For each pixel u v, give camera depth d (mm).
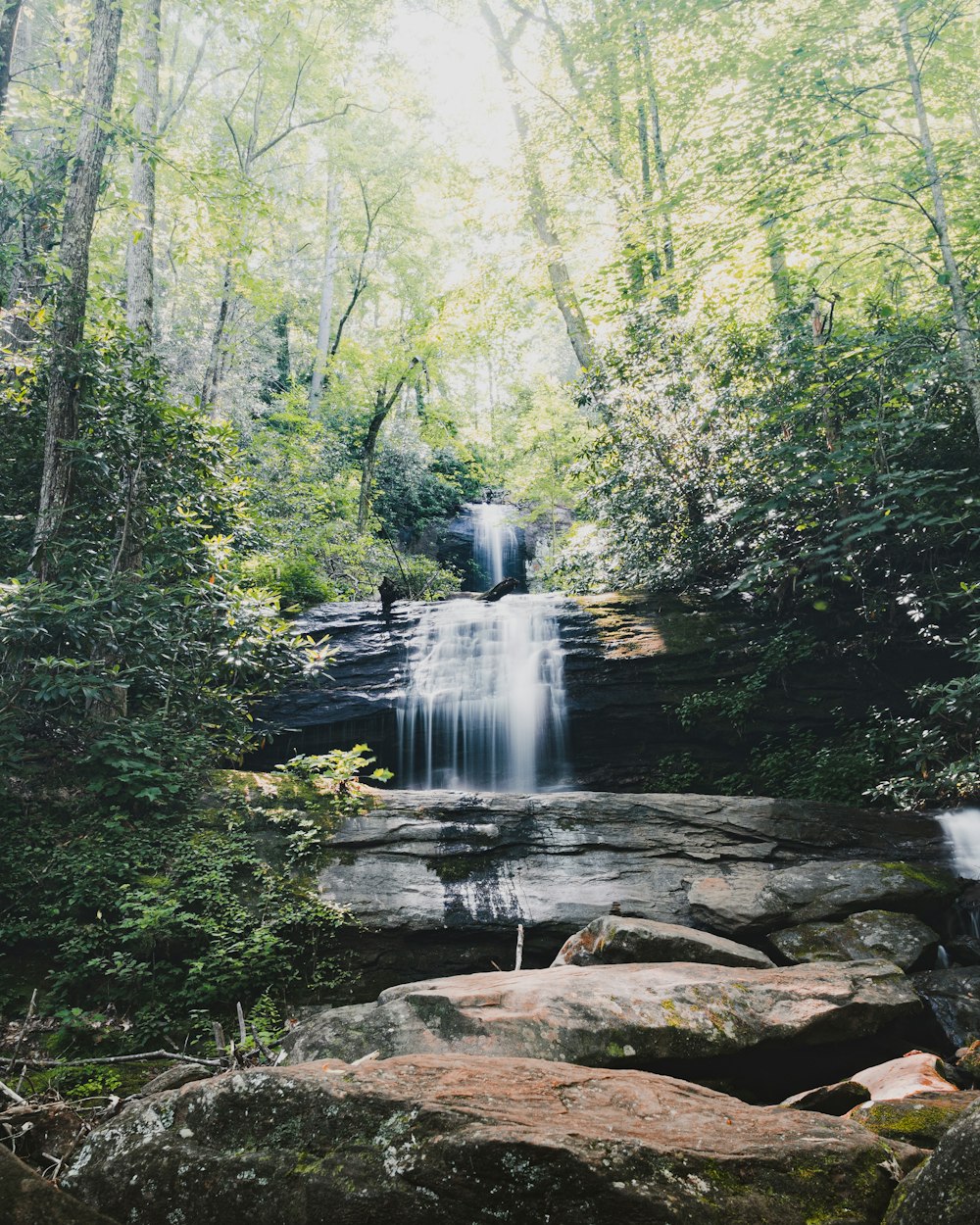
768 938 7094
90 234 9680
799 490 10781
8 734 7715
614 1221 2141
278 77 19562
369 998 6984
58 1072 5473
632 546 14180
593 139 17047
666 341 13969
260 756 11805
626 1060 4387
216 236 12758
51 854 7426
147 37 13195
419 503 27172
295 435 18844
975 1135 2066
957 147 10547
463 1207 2193
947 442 10977
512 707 11984
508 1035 4336
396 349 19906
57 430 9203
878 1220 2354
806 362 11234
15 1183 2131
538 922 7395
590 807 8789
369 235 22859
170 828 7945
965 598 10375
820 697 11406
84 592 8383
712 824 8609
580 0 17000
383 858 7945
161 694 9297
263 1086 2523
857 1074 4754
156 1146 2443
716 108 11812
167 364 18516
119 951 6758
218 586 9383
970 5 11680
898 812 9133
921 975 6195
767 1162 2408
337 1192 2260
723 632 12234
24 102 11547
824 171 10828
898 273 12250
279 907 7270
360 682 12289
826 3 10766
